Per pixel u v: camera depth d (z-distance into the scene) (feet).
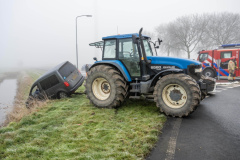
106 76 18.58
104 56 20.65
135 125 14.21
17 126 16.12
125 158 10.01
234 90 29.27
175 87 16.14
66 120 16.38
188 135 12.71
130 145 11.32
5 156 11.19
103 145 11.53
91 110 18.57
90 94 19.76
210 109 18.60
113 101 18.34
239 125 14.25
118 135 12.68
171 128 13.93
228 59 43.11
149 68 18.65
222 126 14.12
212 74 40.09
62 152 10.93
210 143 11.55
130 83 18.60
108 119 15.90
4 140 13.10
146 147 11.02
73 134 13.28
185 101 15.78
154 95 16.79
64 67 26.81
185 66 17.37
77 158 10.15
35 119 17.51
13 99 37.73
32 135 13.73
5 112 27.32
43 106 22.72
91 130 13.84
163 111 16.46
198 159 9.90
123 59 19.27
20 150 11.52
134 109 18.26
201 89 17.99
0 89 52.60
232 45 44.42
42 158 10.53
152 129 13.30
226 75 43.39
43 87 26.58
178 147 11.18
